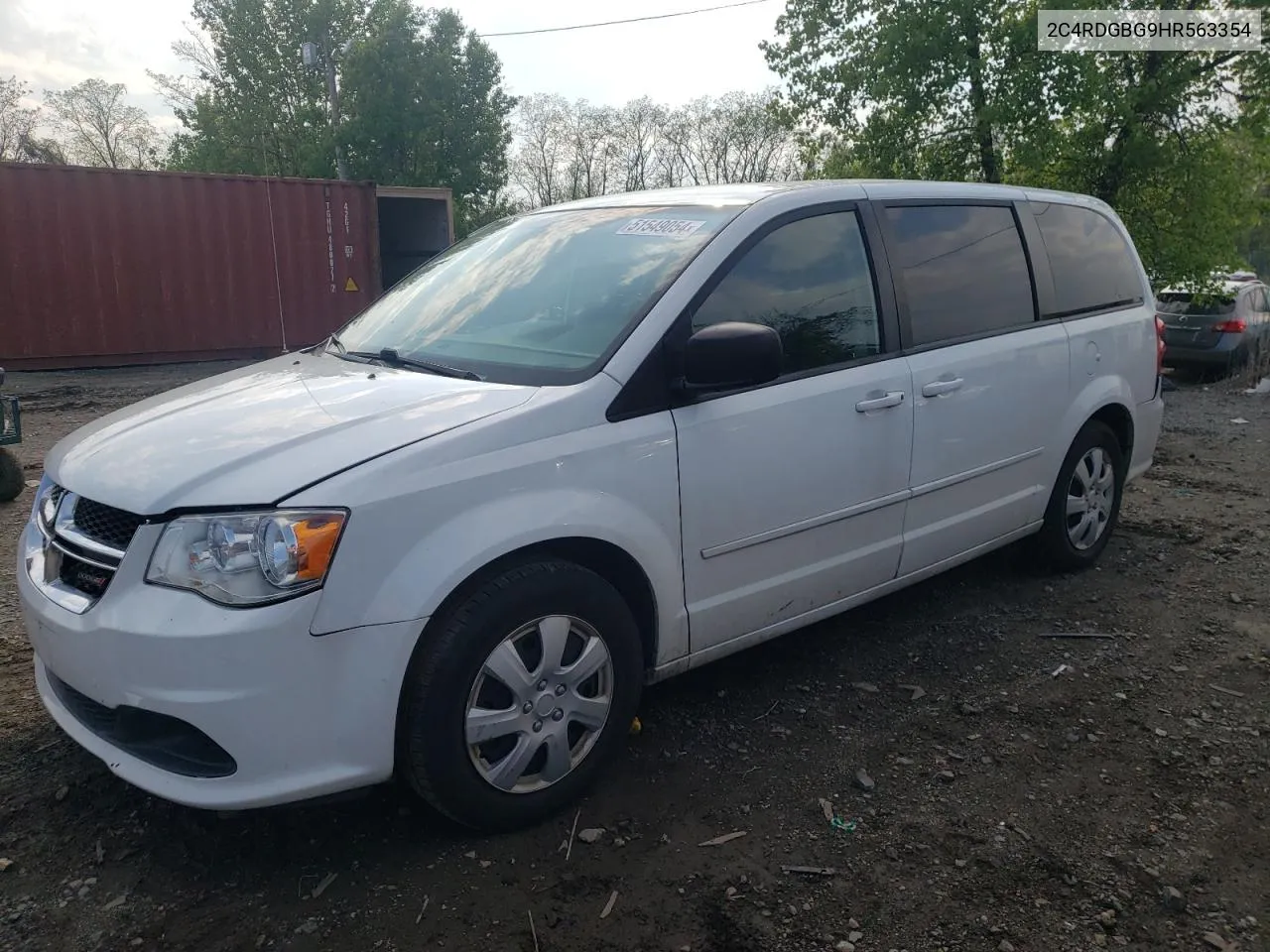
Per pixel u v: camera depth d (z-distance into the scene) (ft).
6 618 13.74
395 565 7.92
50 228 39.81
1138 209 41.81
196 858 8.65
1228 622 14.24
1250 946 7.72
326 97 111.55
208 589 7.54
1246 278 48.11
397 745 8.32
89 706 8.65
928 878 8.50
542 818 9.18
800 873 8.54
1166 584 15.78
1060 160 41.16
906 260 12.45
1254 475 24.29
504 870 8.55
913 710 11.53
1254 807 9.57
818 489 11.06
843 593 11.85
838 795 9.75
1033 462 14.28
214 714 7.48
